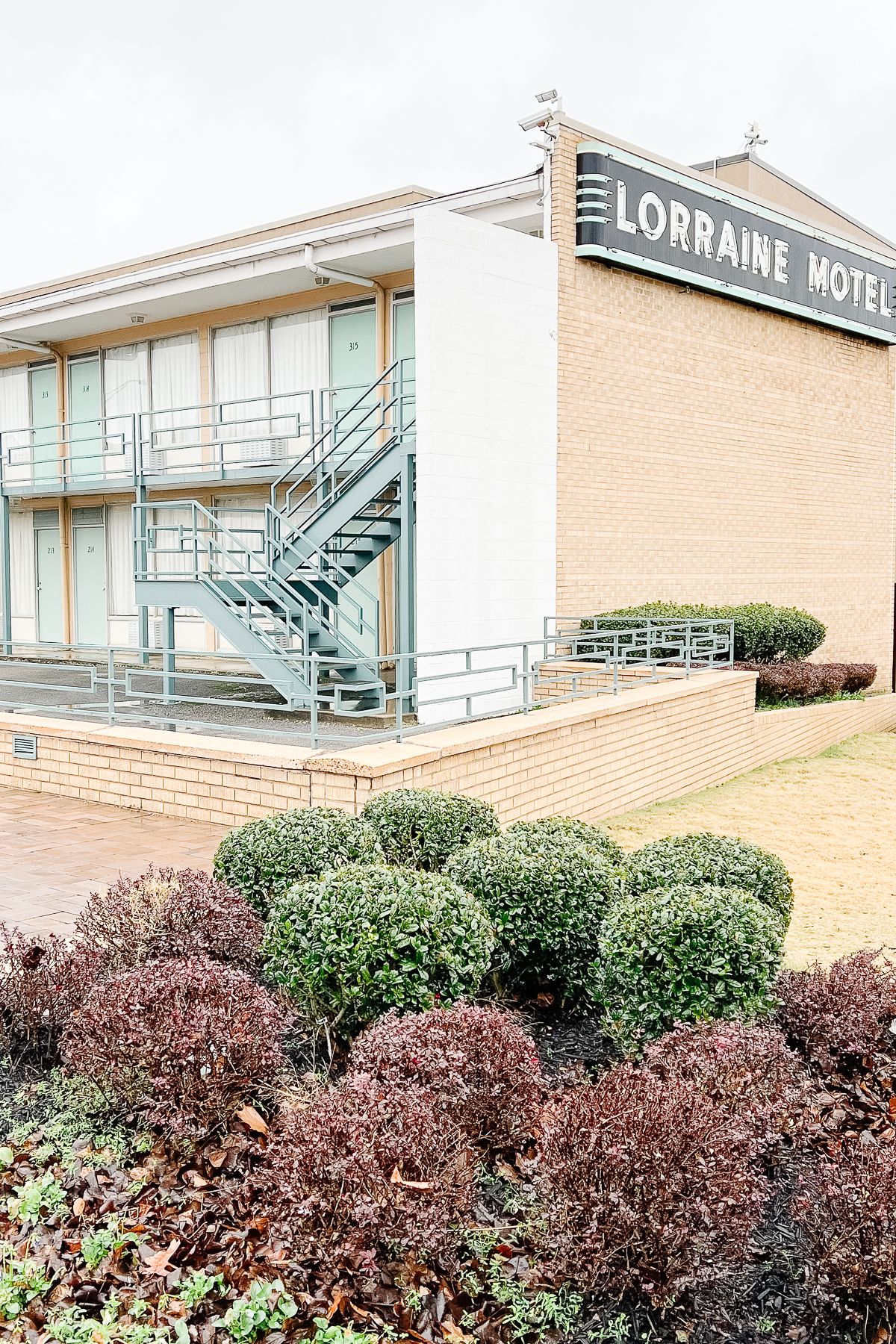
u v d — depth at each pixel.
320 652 12.20
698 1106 3.69
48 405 21.67
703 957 4.68
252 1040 4.25
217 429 18.56
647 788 11.03
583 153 13.86
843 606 19.88
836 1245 3.43
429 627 12.33
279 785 8.22
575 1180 3.52
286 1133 3.84
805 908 7.57
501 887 5.36
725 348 16.69
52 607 21.91
